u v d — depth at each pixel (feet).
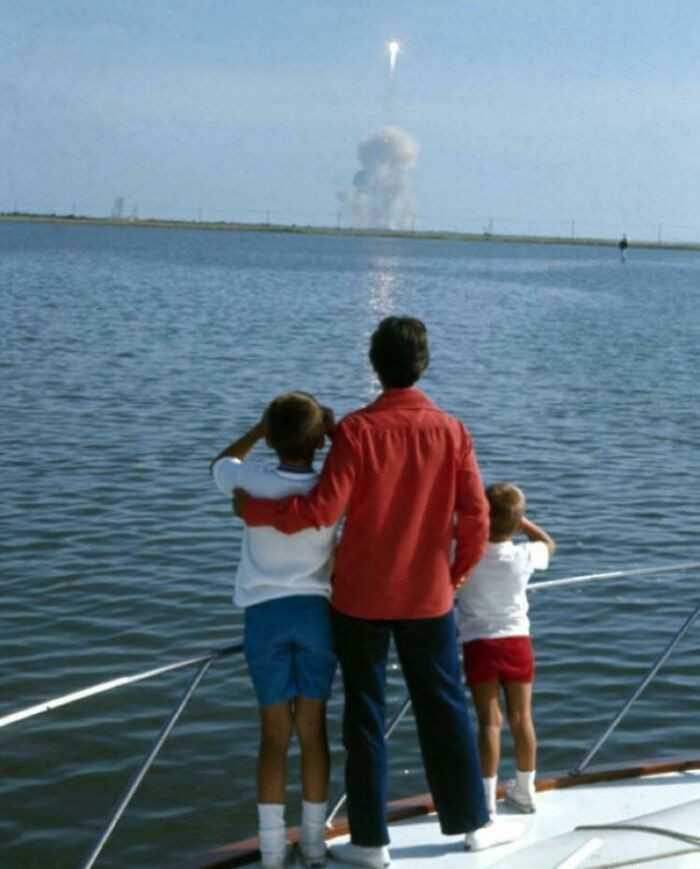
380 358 17.66
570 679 43.14
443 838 18.76
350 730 17.72
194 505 66.18
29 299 230.48
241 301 254.88
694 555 60.70
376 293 306.14
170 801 34.01
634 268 640.58
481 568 19.36
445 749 17.78
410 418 17.37
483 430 98.02
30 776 35.17
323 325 201.16
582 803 19.90
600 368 150.82
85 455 80.12
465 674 19.66
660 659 22.71
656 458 87.92
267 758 17.87
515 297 314.55
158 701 40.16
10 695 40.81
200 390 115.65
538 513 69.15
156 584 52.21
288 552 17.49
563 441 94.07
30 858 31.17
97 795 34.30
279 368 138.21
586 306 287.28
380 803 17.71
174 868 18.54
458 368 144.97
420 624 17.49
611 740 38.37
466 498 17.56
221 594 51.06
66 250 533.14
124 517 63.21
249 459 81.61
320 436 17.65
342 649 17.58
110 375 123.44
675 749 37.93
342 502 17.04
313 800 18.02
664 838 16.35
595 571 57.11
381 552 17.29
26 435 86.99
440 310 253.03
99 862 31.12
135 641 45.68
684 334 212.23
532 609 50.57
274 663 17.56
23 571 53.52
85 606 49.26
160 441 86.74
